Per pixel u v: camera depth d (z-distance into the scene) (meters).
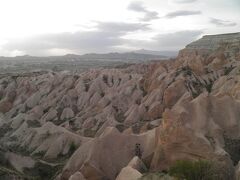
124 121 57.16
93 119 58.78
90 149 33.44
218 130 34.75
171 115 31.56
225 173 26.50
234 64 69.44
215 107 37.81
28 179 32.03
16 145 50.06
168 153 30.45
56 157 43.12
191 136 30.30
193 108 37.19
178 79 61.25
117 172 32.38
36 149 45.88
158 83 66.44
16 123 62.41
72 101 74.38
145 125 46.62
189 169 25.03
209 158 28.66
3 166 34.28
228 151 32.59
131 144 34.44
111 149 33.56
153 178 23.92
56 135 46.62
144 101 62.94
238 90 48.22
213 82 63.78
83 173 31.64
